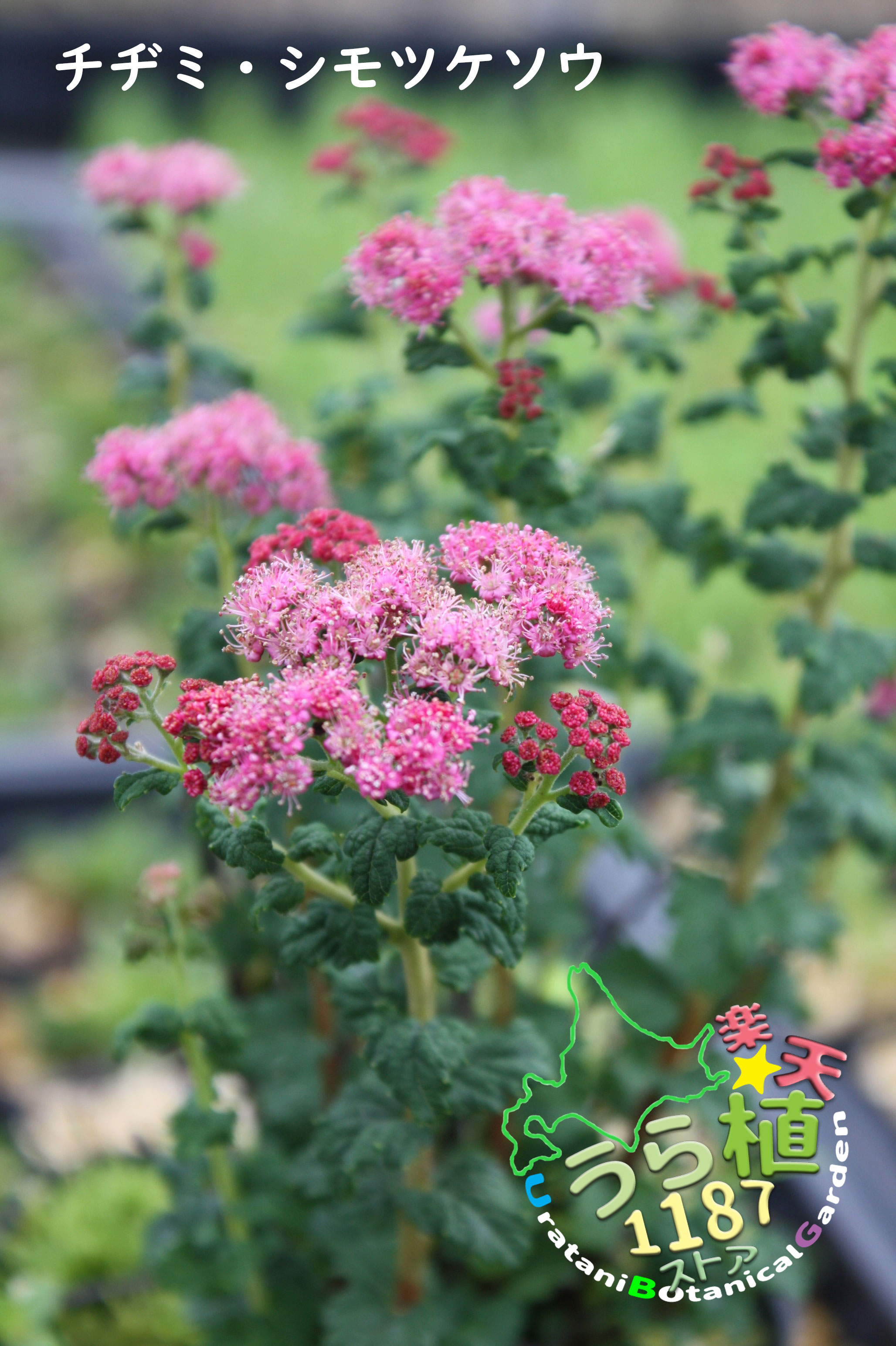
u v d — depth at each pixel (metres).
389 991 0.32
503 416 0.33
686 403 0.40
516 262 0.33
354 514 0.38
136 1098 0.47
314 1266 0.38
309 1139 0.38
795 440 0.36
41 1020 0.49
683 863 0.43
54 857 0.55
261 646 0.30
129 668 0.29
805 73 0.34
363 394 0.40
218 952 0.39
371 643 0.29
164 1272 0.36
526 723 0.29
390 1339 0.35
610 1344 0.39
